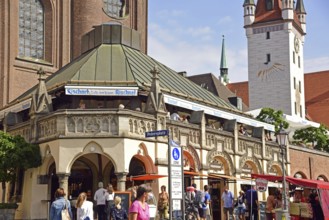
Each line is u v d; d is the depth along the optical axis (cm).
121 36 4500
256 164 4662
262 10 12219
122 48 4412
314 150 6366
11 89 5700
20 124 3828
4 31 5712
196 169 3925
